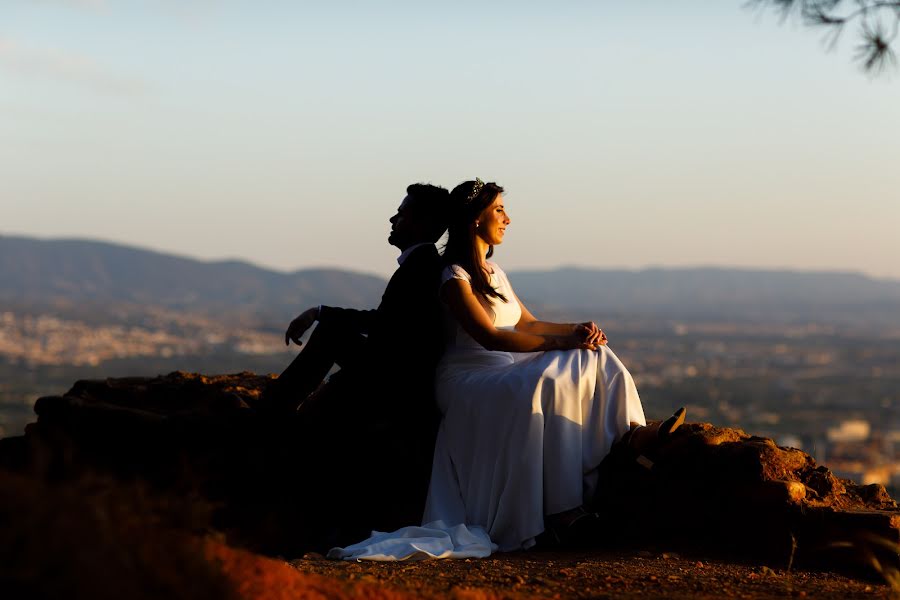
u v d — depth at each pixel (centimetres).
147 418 632
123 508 327
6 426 9088
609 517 587
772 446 570
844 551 530
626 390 596
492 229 628
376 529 615
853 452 9425
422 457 621
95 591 286
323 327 631
